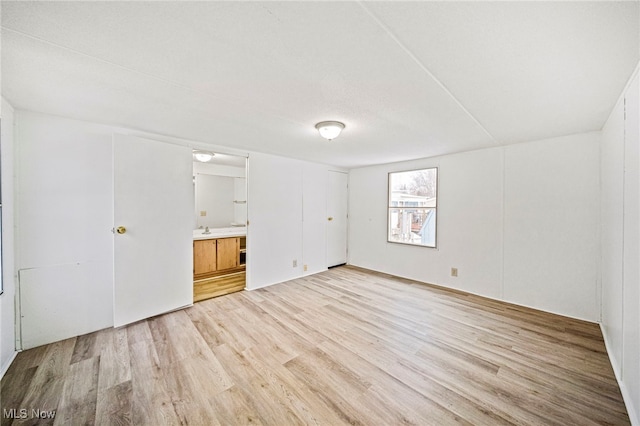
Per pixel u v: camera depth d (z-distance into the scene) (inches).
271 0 40.4
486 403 64.9
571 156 114.6
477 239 144.6
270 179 163.6
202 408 63.4
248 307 127.3
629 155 68.3
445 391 69.3
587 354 86.1
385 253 192.7
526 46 52.0
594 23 44.9
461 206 150.8
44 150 91.8
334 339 96.5
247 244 153.2
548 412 61.9
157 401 65.4
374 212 200.7
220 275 187.0
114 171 102.0
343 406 64.2
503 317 115.6
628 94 68.5
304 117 94.7
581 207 112.3
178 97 77.9
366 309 124.9
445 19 44.6
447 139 123.3
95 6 41.6
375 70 61.9
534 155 124.6
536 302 124.7
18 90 72.8
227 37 49.8
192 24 46.1
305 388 70.5
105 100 80.1
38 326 90.7
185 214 124.2
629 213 68.1
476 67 60.2
